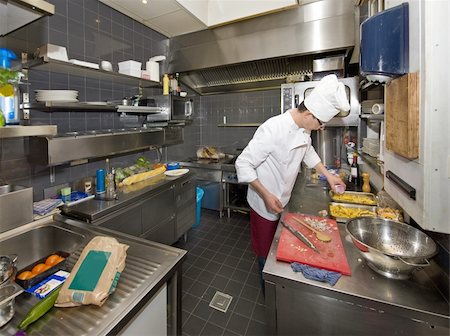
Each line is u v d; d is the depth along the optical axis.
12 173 1.50
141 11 2.25
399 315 0.67
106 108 1.91
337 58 2.24
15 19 1.02
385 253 0.74
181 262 0.93
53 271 0.91
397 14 0.81
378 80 0.95
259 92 3.31
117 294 0.73
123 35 2.31
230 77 3.05
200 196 2.89
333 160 2.59
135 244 1.03
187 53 2.81
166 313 0.91
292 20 2.29
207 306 1.63
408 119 0.76
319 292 0.75
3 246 1.11
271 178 1.47
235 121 3.50
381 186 1.58
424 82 0.70
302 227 1.15
